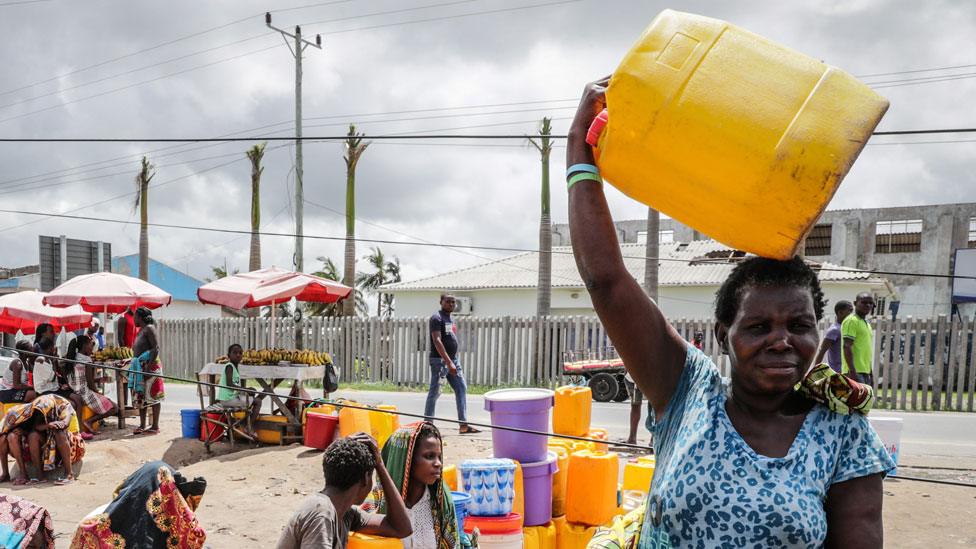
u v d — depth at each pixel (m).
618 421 13.37
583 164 1.91
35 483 8.70
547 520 5.29
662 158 1.71
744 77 1.65
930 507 7.41
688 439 1.73
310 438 9.65
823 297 1.83
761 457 1.66
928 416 14.47
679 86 1.68
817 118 1.59
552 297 28.52
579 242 1.87
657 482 1.79
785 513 1.60
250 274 11.82
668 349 1.89
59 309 15.21
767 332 1.70
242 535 6.57
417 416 4.11
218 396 11.13
